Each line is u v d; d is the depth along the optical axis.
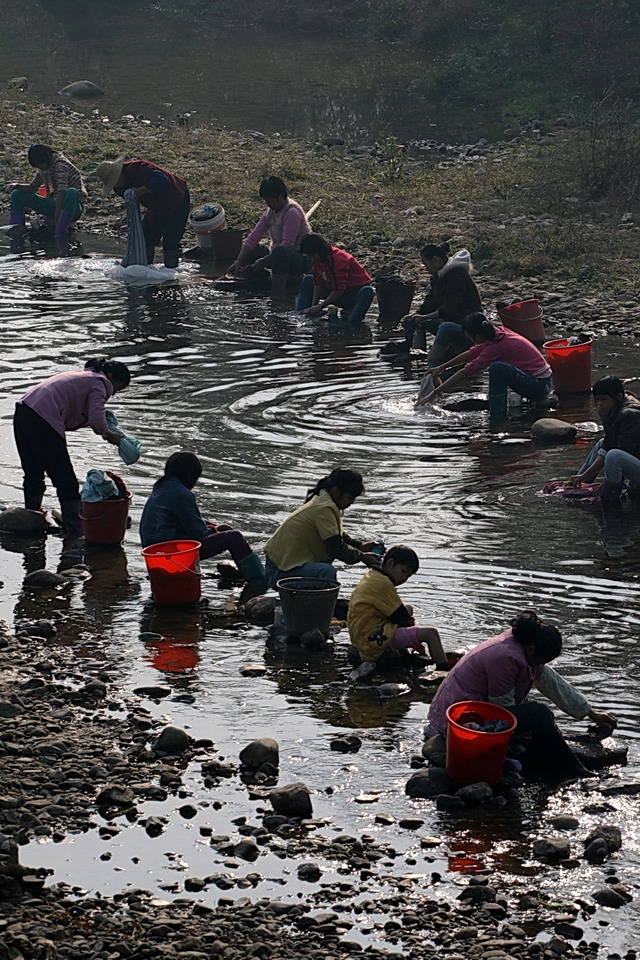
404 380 29.34
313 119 65.94
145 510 18.84
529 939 10.59
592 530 20.28
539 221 44.22
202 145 58.06
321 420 26.22
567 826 12.34
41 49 90.19
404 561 15.88
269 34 95.69
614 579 18.33
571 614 17.16
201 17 101.94
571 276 38.12
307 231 38.91
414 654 16.31
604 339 32.59
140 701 14.91
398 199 47.91
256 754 13.45
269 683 15.48
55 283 39.62
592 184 47.28
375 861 11.75
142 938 10.58
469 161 54.31
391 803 12.81
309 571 17.45
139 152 56.44
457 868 11.64
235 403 27.33
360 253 41.09
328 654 16.41
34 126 62.38
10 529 20.61
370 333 33.78
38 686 15.16
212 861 11.74
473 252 40.25
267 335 33.44
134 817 12.48
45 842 12.05
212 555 18.61
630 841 12.10
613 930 10.73
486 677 13.77
